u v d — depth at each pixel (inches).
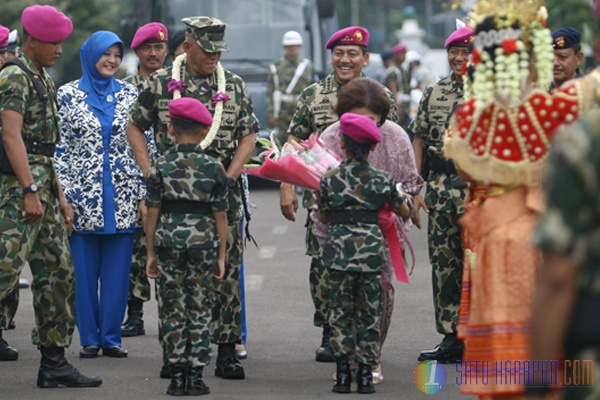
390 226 612.4
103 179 721.6
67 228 667.4
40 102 602.9
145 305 904.3
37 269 613.6
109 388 622.5
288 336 774.5
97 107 724.7
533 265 437.1
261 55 1748.3
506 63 446.6
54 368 622.2
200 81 647.1
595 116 306.0
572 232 304.2
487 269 444.1
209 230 600.4
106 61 727.1
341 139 604.1
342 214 601.3
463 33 687.7
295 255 1146.7
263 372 668.7
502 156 442.9
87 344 716.0
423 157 713.6
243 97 655.1
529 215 443.8
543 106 441.1
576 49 708.7
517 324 436.1
